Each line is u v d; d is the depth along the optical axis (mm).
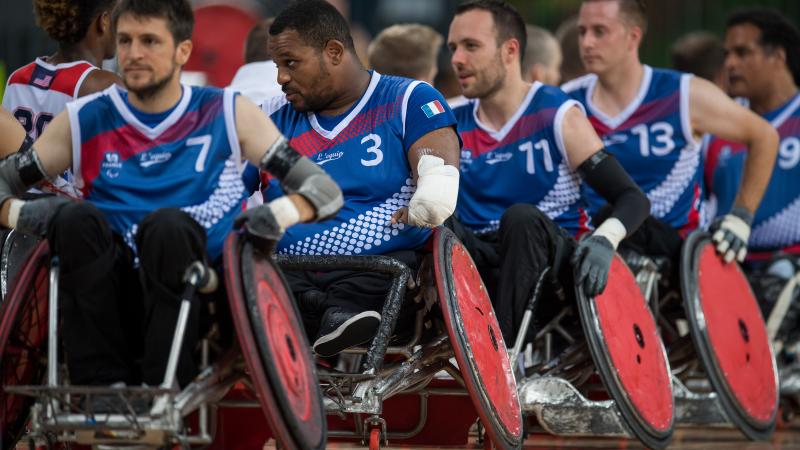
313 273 16547
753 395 21453
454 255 16453
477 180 20500
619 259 19594
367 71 17250
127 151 14938
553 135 19969
